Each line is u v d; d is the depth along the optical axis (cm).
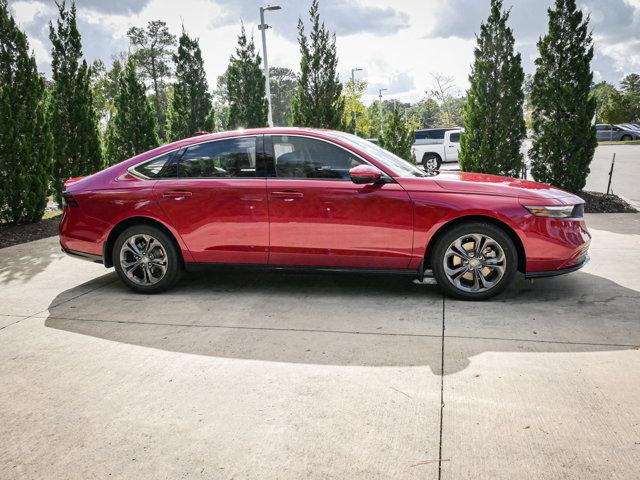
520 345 348
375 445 241
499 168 966
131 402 289
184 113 1484
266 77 1858
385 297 466
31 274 587
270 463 231
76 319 430
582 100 916
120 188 493
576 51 907
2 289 527
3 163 867
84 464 235
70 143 1024
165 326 407
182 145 493
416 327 389
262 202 461
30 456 243
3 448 250
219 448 244
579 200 451
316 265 466
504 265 434
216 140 484
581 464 223
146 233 490
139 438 254
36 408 286
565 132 923
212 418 270
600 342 348
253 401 286
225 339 377
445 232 445
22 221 913
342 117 1234
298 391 295
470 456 231
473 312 418
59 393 302
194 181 479
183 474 226
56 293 509
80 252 510
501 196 432
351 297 470
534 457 229
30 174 913
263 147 471
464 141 991
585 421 255
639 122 6362
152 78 6681
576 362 320
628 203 917
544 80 938
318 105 1172
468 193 435
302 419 265
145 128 1246
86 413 279
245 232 468
